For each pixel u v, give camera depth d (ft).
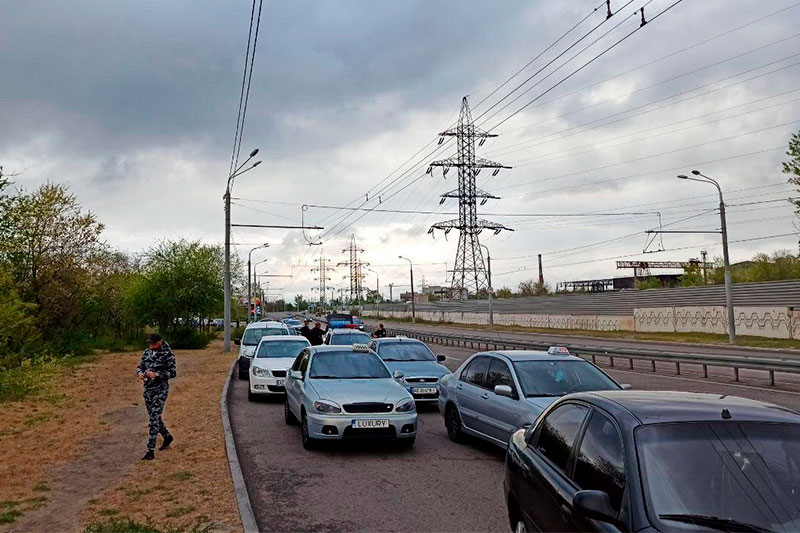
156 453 30.99
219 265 143.13
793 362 54.95
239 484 24.50
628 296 177.58
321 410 31.55
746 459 11.89
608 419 13.53
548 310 217.56
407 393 33.58
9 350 47.03
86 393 55.83
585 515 11.80
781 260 177.99
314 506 22.80
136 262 152.05
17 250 72.18
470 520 21.12
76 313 85.25
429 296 474.49
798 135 100.42
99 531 19.52
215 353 111.04
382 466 28.96
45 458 30.40
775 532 10.53
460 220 194.90
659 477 11.60
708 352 101.14
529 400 27.63
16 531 20.25
